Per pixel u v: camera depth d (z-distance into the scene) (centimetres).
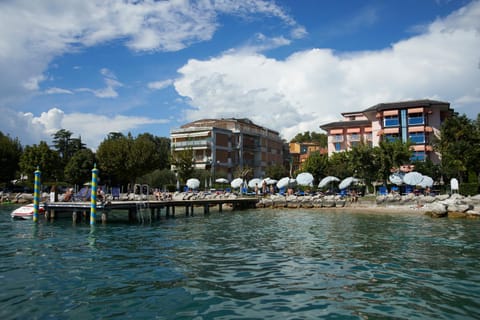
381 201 3947
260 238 1958
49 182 6400
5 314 842
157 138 9988
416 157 5431
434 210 2941
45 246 1728
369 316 818
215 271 1222
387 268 1250
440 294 965
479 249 1578
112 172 6156
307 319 802
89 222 2789
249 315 827
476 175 4462
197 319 805
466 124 4556
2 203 5103
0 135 6638
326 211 3825
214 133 7394
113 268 1272
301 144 10912
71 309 873
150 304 902
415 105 5716
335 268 1255
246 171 6912
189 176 6219
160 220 3039
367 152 4631
